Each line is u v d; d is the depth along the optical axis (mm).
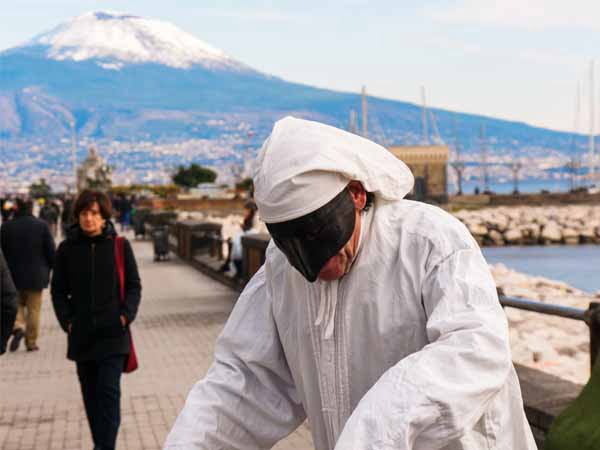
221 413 2502
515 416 2246
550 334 13141
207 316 14594
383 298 2283
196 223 26703
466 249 2227
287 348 2514
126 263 6254
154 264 26562
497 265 27922
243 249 17188
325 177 2145
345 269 2297
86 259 6172
